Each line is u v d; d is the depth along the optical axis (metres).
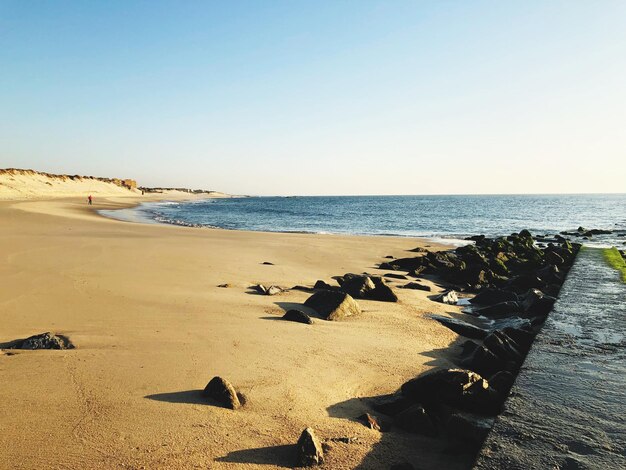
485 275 13.84
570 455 3.06
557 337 6.10
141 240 18.73
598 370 4.79
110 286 9.55
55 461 3.30
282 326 7.26
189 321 7.26
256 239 22.39
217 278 11.41
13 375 4.85
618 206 98.25
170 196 174.12
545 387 4.30
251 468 3.37
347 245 21.38
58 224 25.55
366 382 5.34
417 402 4.65
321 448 3.58
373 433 4.07
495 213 68.31
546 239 30.30
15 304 7.85
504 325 8.76
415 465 3.61
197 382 4.86
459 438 3.98
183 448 3.57
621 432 3.39
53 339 5.96
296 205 104.06
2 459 3.30
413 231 36.28
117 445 3.56
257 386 4.89
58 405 4.19
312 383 5.12
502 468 2.93
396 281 13.20
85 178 110.56
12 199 56.88
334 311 8.14
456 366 6.08
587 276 11.23
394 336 7.27
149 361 5.41
